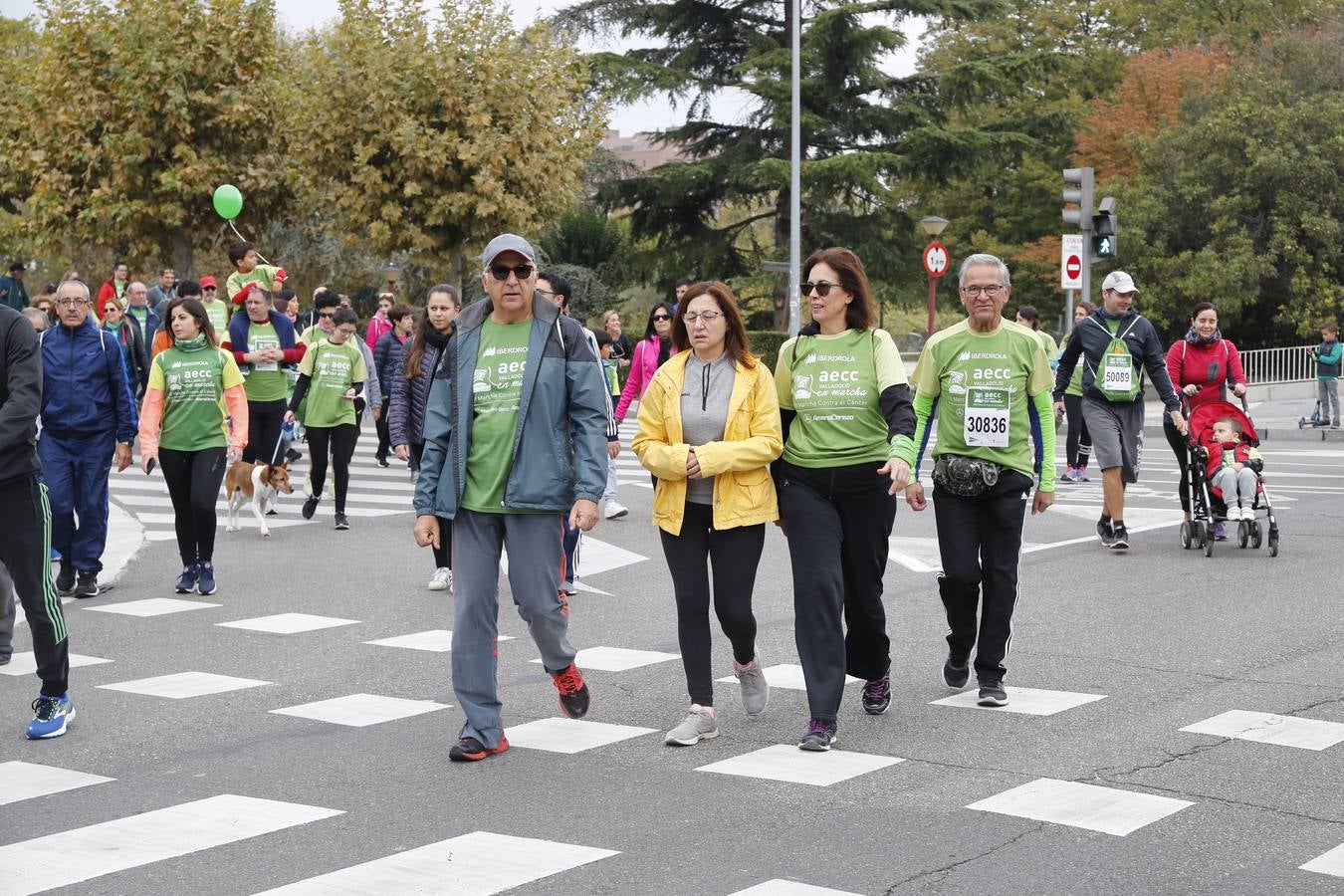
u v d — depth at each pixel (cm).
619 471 2017
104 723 698
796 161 3141
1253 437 1243
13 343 665
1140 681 768
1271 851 496
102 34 2720
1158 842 505
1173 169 3925
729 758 625
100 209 2719
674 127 4025
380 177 2675
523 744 652
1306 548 1262
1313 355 3591
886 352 654
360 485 1823
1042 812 540
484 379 631
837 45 3678
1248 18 5303
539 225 2800
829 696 640
